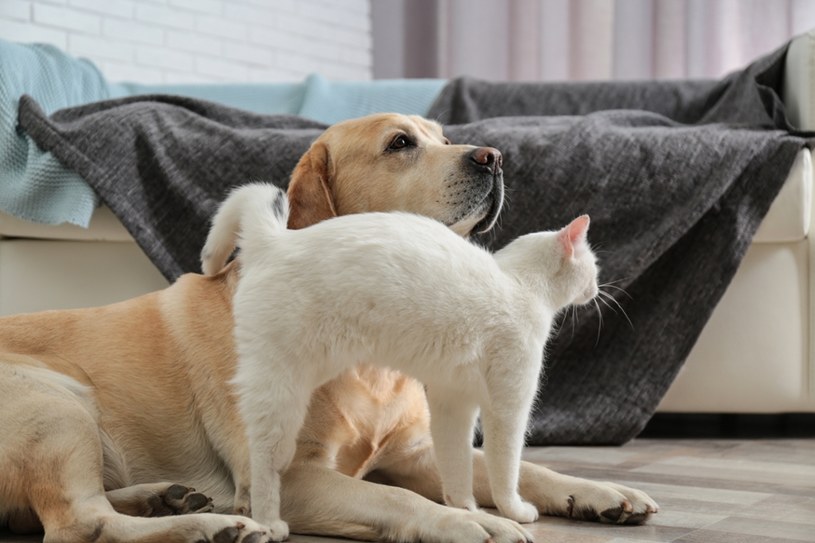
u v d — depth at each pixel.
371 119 1.83
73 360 1.64
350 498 1.42
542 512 1.58
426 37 5.26
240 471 1.55
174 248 2.46
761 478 1.94
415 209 1.76
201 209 2.45
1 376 1.47
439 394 1.45
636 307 2.51
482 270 1.38
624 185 2.48
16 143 2.53
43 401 1.43
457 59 5.09
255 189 1.46
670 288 2.50
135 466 1.63
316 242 1.35
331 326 1.31
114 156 2.46
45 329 1.67
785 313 2.53
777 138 2.51
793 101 2.76
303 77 4.97
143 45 4.29
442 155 1.76
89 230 2.54
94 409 1.60
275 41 4.82
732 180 2.46
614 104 3.36
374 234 1.35
